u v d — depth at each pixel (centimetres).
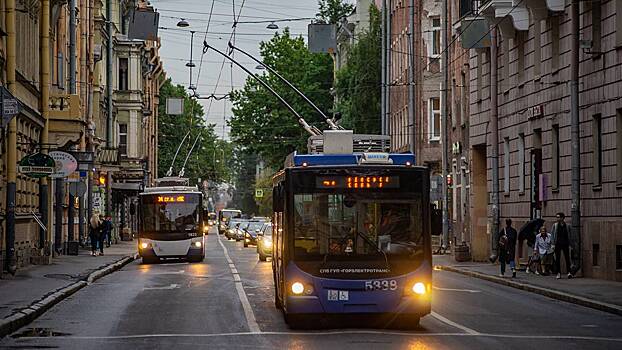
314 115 15612
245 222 16250
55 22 8588
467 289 5653
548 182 7138
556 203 6994
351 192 3522
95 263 7606
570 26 6700
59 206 8481
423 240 3506
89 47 10894
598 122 6294
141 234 8719
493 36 7812
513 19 7538
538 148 7469
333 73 15750
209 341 3203
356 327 3584
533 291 5434
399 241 3500
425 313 3494
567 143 6781
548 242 6469
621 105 5872
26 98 6875
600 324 3834
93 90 12281
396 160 3625
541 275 6512
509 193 8156
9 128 6159
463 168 9612
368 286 3466
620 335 3453
